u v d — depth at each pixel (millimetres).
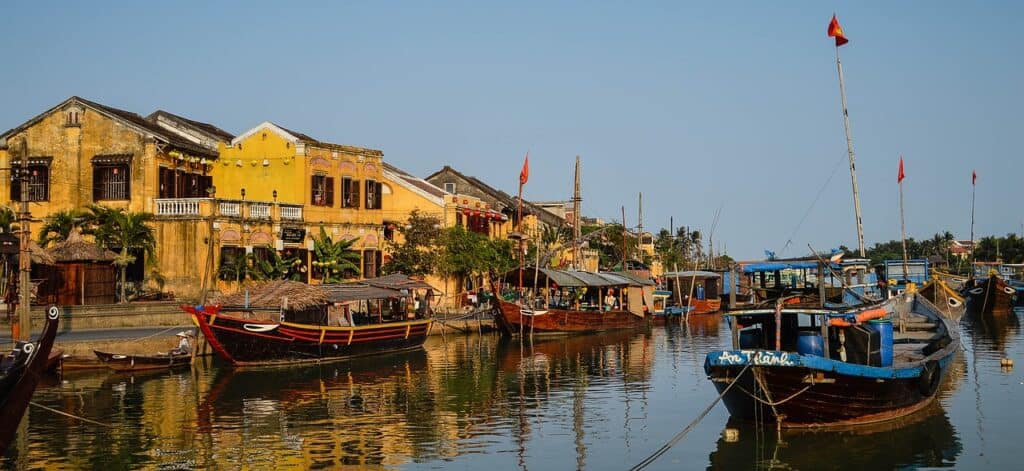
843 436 20156
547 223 83875
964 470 17562
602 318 51125
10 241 34125
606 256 85938
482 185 78938
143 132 43812
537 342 45250
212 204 42062
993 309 64125
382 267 50812
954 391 26391
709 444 19812
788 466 17953
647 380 30344
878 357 21688
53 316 16750
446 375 31688
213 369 32156
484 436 21094
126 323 36438
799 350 20656
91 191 44531
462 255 52250
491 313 49250
